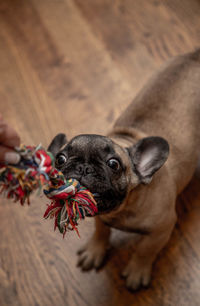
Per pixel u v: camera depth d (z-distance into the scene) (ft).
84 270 7.29
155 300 6.89
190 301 6.81
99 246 7.29
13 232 7.80
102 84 9.80
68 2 11.57
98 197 4.78
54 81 10.05
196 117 6.70
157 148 5.44
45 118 9.41
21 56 10.64
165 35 10.44
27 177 3.63
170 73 6.98
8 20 11.45
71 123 9.25
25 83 10.12
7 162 3.62
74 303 6.95
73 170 4.80
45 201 8.05
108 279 7.18
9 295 7.13
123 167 5.19
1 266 7.46
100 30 10.84
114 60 10.17
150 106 6.67
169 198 5.90
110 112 9.29
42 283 7.21
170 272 7.18
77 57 10.39
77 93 9.74
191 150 6.63
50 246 7.59
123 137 6.34
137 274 6.95
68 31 10.96
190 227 7.65
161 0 11.13
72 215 4.17
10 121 9.46
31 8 11.60
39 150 3.81
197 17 10.65
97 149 4.93
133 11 11.04
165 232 6.16
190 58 7.25
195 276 7.08
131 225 5.98
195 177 8.24
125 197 5.32
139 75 9.83
